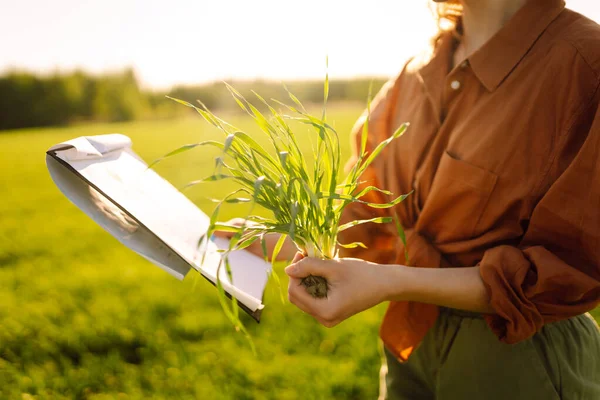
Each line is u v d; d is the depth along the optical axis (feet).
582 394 4.81
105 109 203.21
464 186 4.75
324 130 4.21
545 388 4.65
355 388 11.57
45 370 12.62
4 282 20.59
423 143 5.32
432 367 5.42
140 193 4.68
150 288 19.10
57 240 29.22
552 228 4.41
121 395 11.29
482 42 5.09
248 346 13.85
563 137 4.37
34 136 141.90
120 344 14.40
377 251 5.98
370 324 14.88
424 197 5.31
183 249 4.42
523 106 4.54
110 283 20.04
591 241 4.27
